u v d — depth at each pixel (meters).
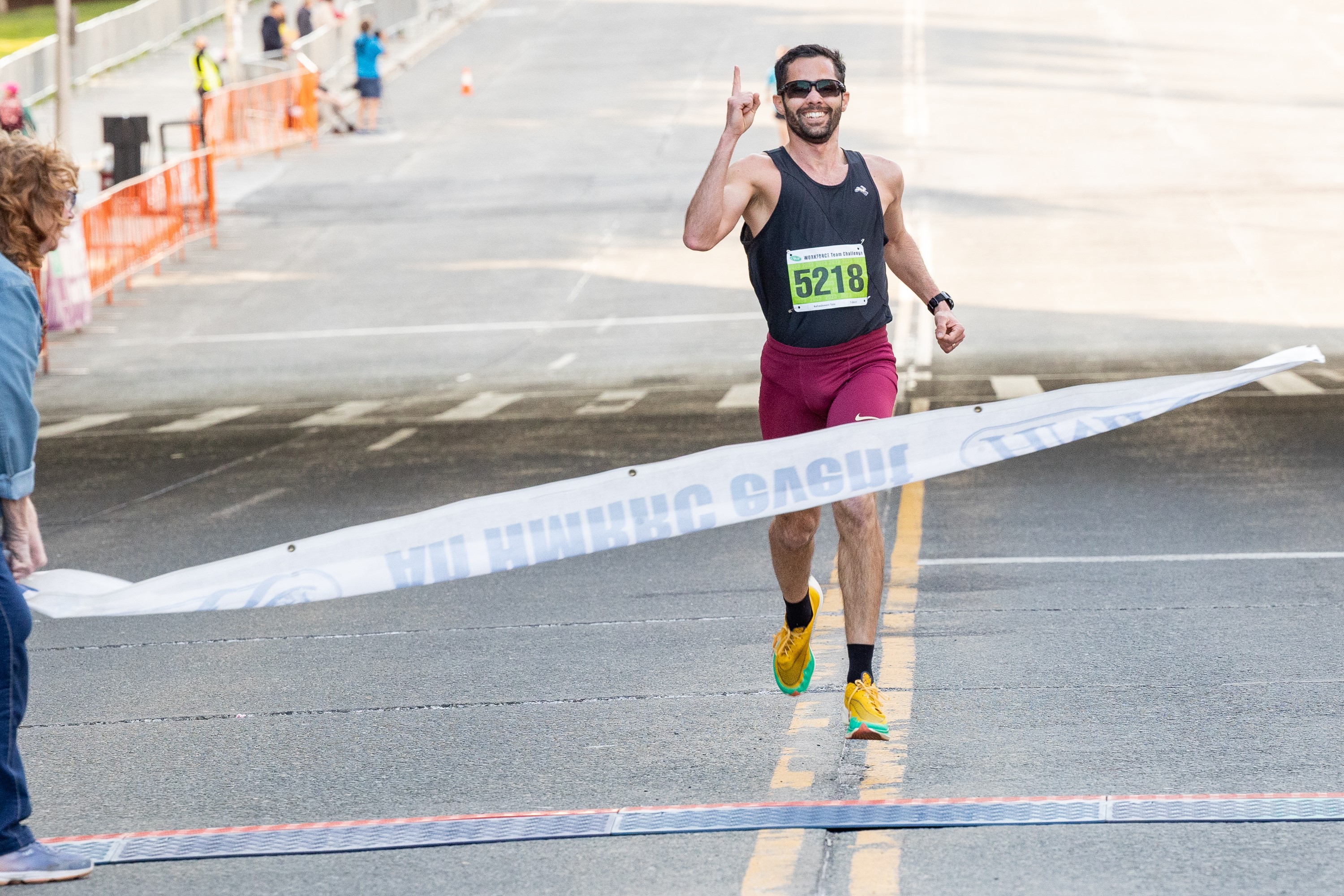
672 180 114.56
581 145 127.19
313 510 39.06
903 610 26.45
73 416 61.03
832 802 17.23
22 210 15.42
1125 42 161.50
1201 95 135.62
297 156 128.50
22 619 15.51
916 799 17.25
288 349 75.81
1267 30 166.50
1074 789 17.38
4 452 15.26
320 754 19.97
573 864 15.87
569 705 21.64
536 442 48.41
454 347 74.88
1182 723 19.66
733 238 98.94
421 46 173.62
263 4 187.12
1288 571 28.25
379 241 101.44
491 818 17.25
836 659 23.52
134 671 24.75
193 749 20.42
